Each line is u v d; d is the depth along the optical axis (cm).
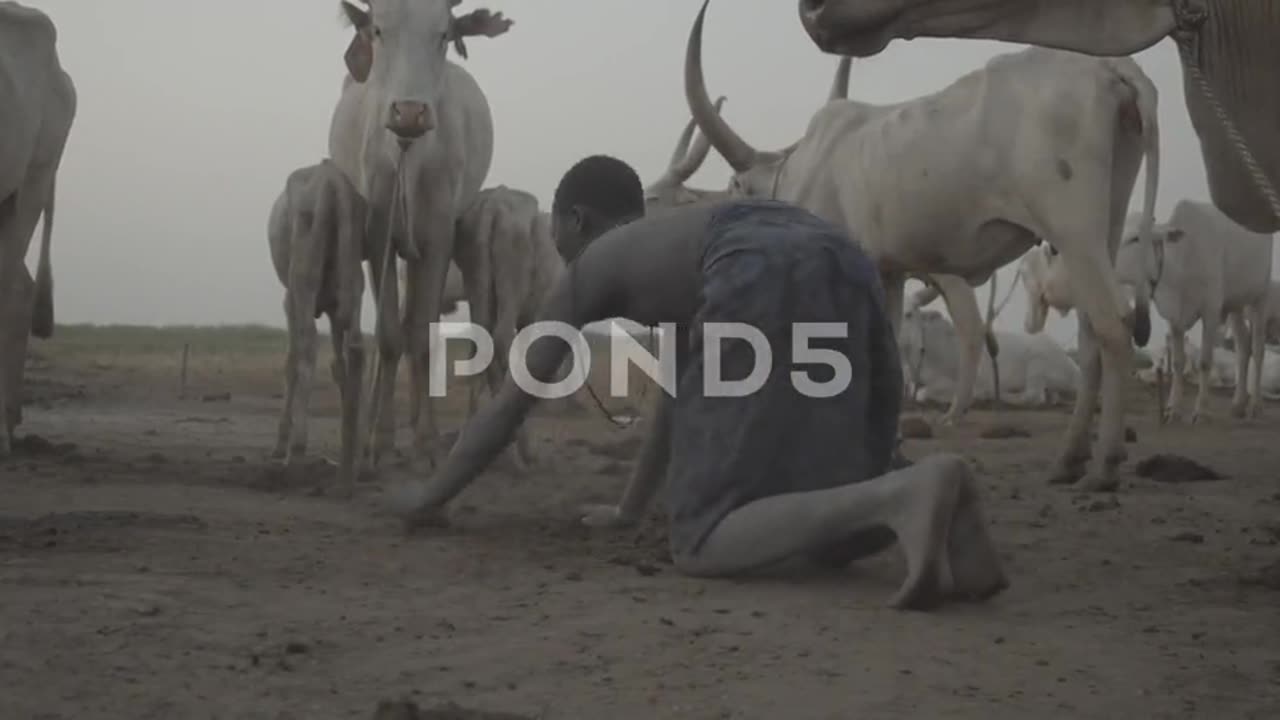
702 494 517
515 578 516
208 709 343
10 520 627
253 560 540
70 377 2494
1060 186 911
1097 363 936
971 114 964
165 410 1669
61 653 388
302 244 794
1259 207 527
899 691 369
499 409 592
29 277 1006
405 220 870
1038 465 1115
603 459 1102
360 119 931
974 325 1647
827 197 1079
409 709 328
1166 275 1823
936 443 1406
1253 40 493
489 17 905
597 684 371
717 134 1048
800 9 489
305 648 400
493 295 1020
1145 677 390
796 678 379
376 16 868
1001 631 442
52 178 1030
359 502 737
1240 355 1975
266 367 3155
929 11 483
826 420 511
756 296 513
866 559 560
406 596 481
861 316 526
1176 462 991
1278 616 478
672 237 555
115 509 684
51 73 1015
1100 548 633
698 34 996
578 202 598
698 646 412
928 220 998
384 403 964
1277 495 864
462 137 916
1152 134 894
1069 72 920
